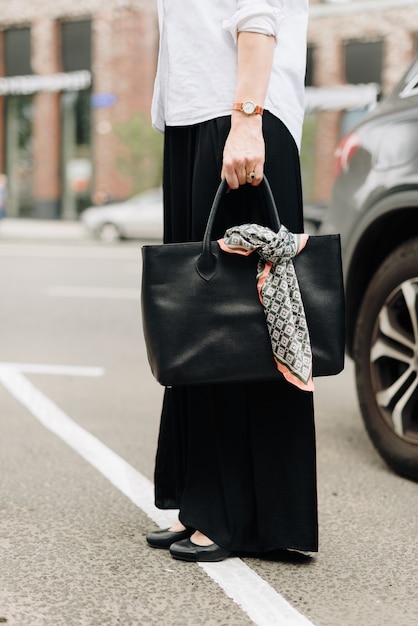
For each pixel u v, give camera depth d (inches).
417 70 135.7
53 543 100.0
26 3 1097.4
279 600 84.4
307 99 976.9
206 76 90.6
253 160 86.6
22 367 222.8
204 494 94.5
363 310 134.6
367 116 143.0
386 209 128.4
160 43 95.7
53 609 81.7
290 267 86.3
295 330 85.1
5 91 1122.0
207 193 91.0
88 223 757.9
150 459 139.2
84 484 124.6
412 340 125.4
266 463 92.7
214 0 90.6
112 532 104.1
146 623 78.9
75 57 1084.5
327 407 181.6
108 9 1052.5
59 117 1100.5
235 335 85.0
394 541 101.9
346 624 79.2
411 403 126.1
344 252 137.7
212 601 83.9
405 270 126.3
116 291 388.8
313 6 978.7
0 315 312.5
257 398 92.0
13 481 126.1
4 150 1125.7
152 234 743.7
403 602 84.4
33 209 1120.2
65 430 158.9
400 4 936.3
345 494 120.5
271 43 87.8
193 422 93.7
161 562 94.0
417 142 126.0
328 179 965.2
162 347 84.5
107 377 211.6
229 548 94.3
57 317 309.9
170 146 95.3
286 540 92.8
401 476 129.2
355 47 969.5
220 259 85.2
